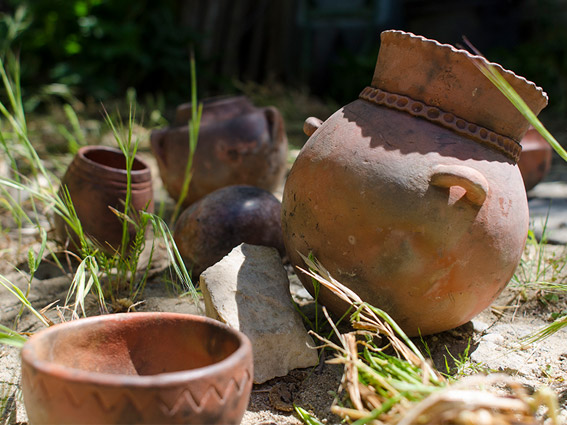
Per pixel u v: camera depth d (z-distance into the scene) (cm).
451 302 67
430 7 275
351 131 68
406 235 64
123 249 85
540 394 49
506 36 275
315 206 68
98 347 56
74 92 237
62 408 46
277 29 283
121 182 93
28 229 113
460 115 67
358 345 72
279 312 71
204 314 81
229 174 117
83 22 243
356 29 283
